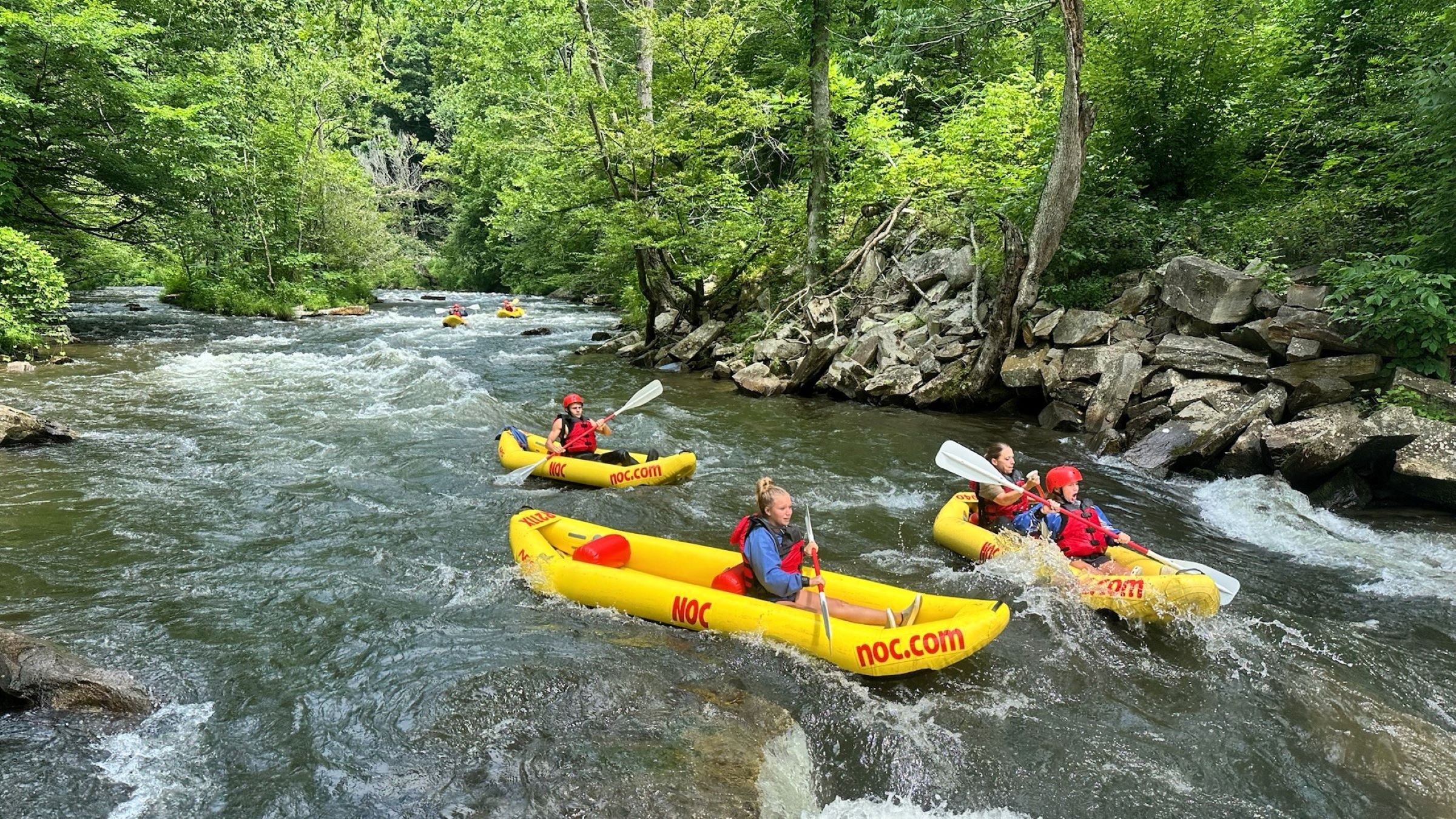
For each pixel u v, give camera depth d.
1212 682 3.75
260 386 10.77
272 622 4.12
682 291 16.30
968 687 3.67
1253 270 8.25
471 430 8.52
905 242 13.39
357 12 15.87
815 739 3.27
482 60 14.05
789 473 7.20
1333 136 9.91
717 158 14.80
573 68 14.39
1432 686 3.75
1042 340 9.64
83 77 14.09
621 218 13.81
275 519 5.69
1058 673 3.80
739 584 4.27
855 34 16.27
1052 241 9.06
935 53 18.41
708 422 9.25
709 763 2.93
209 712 3.30
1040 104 13.26
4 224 15.37
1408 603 4.68
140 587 4.50
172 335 16.31
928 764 3.12
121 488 6.25
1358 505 6.36
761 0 13.88
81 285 26.55
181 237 19.23
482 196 33.97
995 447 5.54
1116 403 8.32
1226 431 7.06
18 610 4.15
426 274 40.19
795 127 14.18
